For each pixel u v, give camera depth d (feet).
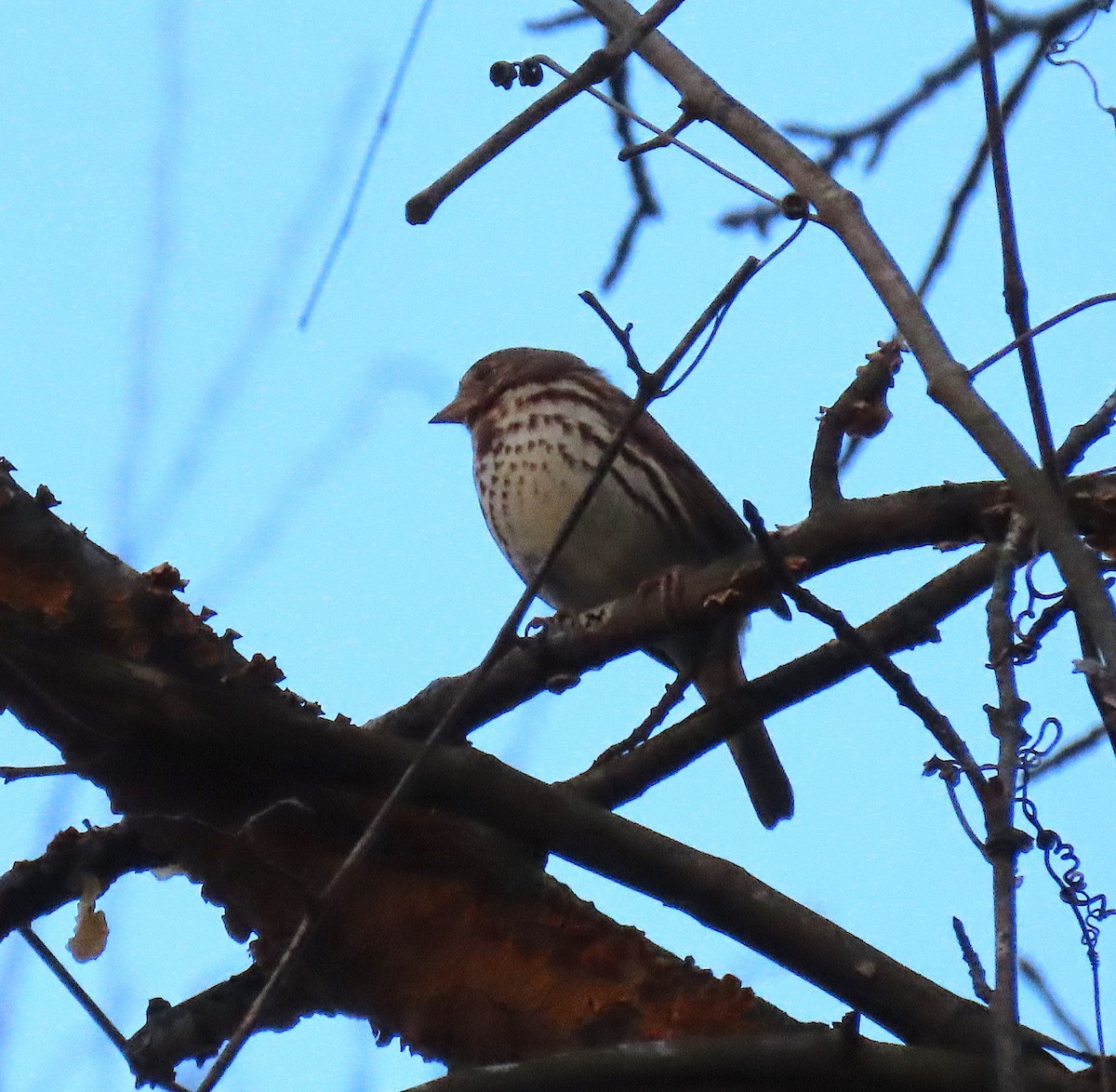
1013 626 20.52
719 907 23.41
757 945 23.35
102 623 23.31
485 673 19.75
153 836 24.00
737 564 27.32
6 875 26.37
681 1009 22.94
